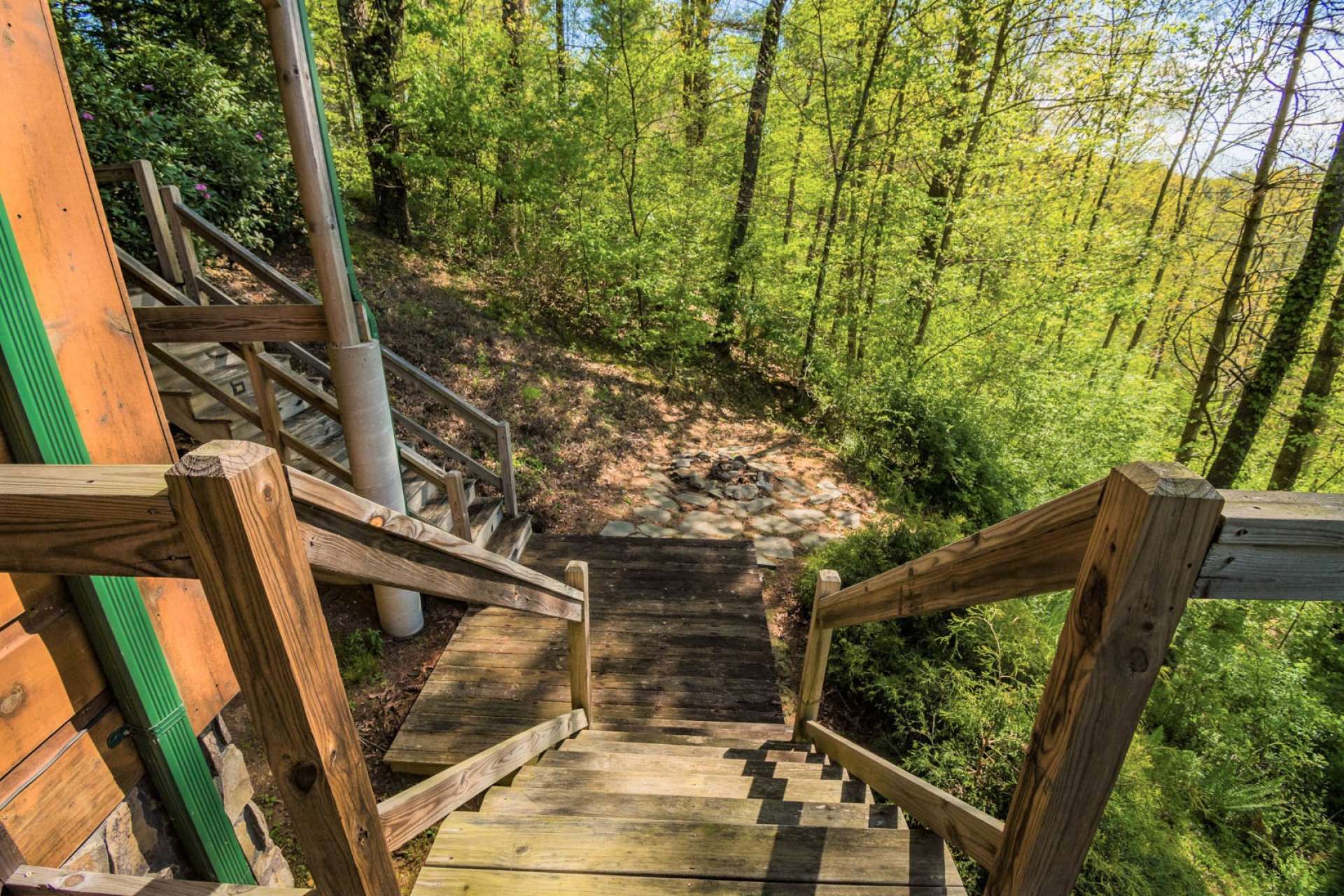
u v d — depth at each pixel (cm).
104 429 126
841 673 370
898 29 747
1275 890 322
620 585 450
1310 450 798
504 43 823
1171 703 435
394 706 331
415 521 114
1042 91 823
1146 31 735
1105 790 84
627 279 843
